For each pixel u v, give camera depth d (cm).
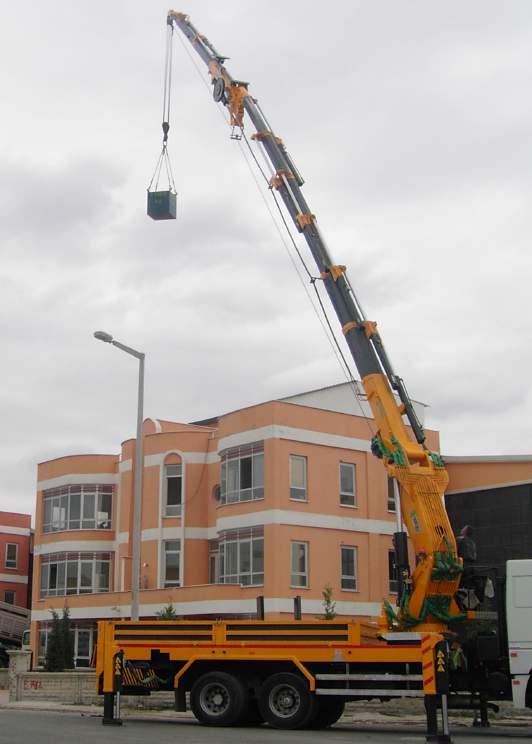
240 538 3831
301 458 3878
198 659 1927
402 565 1989
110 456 4791
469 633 1894
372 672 1819
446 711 1672
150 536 4328
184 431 4391
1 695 3194
